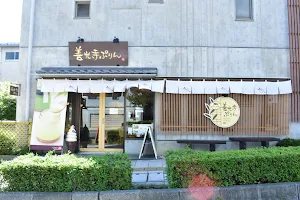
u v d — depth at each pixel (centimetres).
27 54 1037
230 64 1026
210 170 499
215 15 1041
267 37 1040
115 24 1039
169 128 990
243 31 1038
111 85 967
